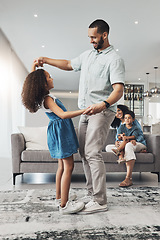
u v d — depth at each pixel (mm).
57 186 1827
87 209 1661
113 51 1760
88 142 1753
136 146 2803
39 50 6152
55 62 2033
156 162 2814
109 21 4488
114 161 2768
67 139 1683
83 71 1859
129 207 1812
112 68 1679
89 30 1731
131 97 9703
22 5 3895
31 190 2311
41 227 1424
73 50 6156
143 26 4727
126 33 5078
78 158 2740
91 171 1751
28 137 3064
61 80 9625
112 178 3051
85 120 1854
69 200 1673
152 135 2922
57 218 1570
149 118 9484
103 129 1756
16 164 2707
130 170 2588
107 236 1302
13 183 2658
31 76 1672
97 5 3895
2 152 5152
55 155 1687
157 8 3988
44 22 4539
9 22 4523
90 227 1425
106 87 1759
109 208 1786
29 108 1674
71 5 3895
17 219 1552
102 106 1548
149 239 1270
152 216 1624
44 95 1669
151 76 8977
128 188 2436
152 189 2387
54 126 1712
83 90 1833
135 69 7961
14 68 6293
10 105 5520
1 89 5066
